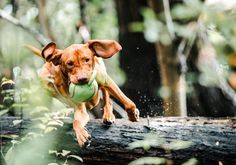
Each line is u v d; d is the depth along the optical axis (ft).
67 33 32.35
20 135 17.49
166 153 17.10
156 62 28.35
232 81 27.55
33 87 17.13
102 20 31.50
